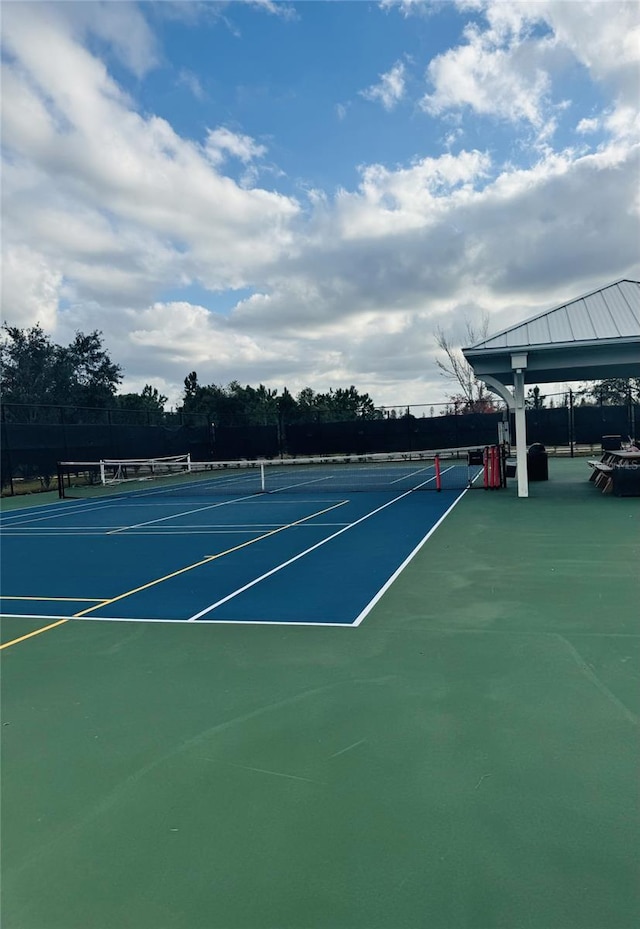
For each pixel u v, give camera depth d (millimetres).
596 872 2422
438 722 3723
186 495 20641
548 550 8594
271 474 29219
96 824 2904
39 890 2488
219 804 3014
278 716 3918
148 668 4891
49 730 3895
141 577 8312
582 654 4695
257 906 2338
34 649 5480
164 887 2471
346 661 4801
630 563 7621
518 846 2590
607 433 29000
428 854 2570
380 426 33344
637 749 3322
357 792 3045
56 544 11500
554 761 3234
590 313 13984
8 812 3031
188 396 58625
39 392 42594
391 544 9727
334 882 2441
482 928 2168
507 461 20984
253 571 8297
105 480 25312
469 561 8148
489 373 14469
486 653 4809
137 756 3518
